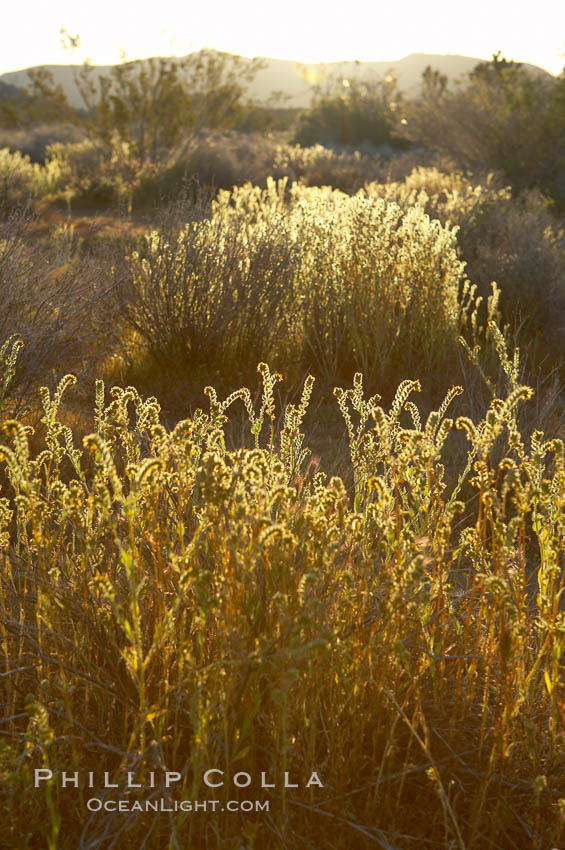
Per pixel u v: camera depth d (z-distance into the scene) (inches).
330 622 82.4
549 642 85.5
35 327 214.2
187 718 81.1
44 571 85.6
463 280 367.6
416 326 281.4
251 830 68.2
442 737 83.6
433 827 77.4
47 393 98.0
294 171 1079.6
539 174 865.5
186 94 1115.9
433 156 1072.2
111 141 1100.5
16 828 71.6
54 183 911.0
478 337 314.8
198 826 72.9
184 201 326.0
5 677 84.4
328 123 1747.0
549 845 76.5
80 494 89.9
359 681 78.4
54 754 77.2
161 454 85.6
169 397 254.1
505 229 421.4
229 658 73.2
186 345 280.5
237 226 302.4
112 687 81.5
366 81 1859.0
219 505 77.5
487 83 1035.9
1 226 236.1
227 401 98.3
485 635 89.8
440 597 93.6
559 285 341.7
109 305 271.4
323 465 174.4
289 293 289.3
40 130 1418.6
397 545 87.3
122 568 95.0
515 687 85.0
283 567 75.6
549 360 295.0
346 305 279.0
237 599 75.4
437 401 257.3
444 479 185.2
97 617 87.4
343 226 305.3
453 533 154.3
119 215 393.4
